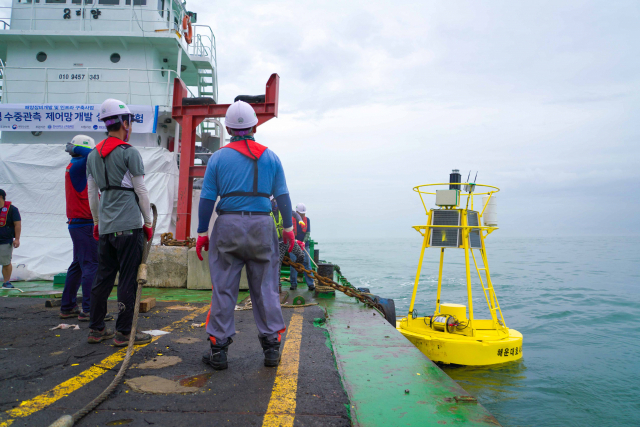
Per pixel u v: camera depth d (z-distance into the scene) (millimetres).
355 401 2430
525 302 12305
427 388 2670
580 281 18672
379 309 6246
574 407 4191
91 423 1972
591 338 7586
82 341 3514
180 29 12898
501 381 4875
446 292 14523
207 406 2195
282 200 2988
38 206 9898
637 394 4543
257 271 2906
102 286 3402
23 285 7977
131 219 3289
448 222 5812
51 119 10898
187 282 7375
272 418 2066
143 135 11617
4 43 12156
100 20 12359
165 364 2918
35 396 2293
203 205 2814
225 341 2840
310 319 4770
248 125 2904
